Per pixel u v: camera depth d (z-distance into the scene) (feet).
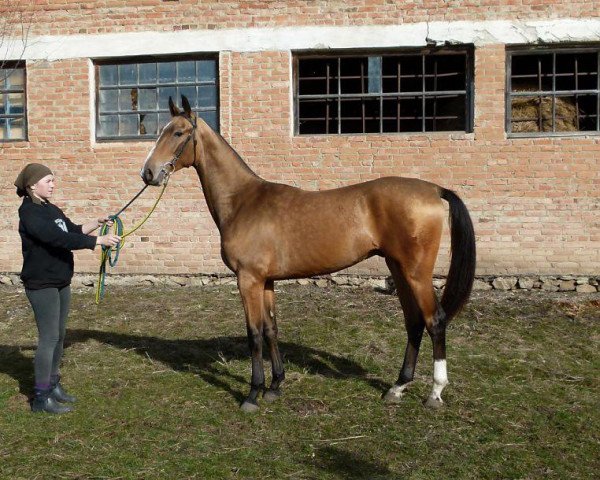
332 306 25.40
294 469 12.73
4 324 24.11
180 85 30.22
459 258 14.92
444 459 13.15
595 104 27.99
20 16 30.45
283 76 28.94
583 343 20.79
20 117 31.24
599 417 15.17
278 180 29.09
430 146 28.12
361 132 29.32
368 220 14.90
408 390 16.69
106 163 30.27
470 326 22.63
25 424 14.82
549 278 27.55
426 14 27.99
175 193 29.91
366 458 13.20
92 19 30.14
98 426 14.74
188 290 28.84
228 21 29.25
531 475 12.59
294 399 16.22
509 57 27.99
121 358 19.67
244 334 22.27
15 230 30.83
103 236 14.88
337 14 28.53
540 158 27.50
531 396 16.43
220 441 13.99
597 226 27.27
